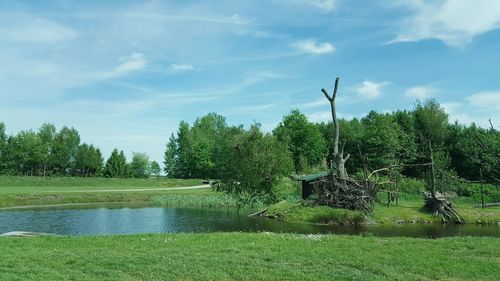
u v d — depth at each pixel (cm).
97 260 1345
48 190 7131
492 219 4006
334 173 4406
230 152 4269
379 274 1290
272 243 1742
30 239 1812
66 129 11206
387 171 6581
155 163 13450
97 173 11450
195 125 14725
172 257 1402
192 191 7588
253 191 4372
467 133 7388
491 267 1388
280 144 4316
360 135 8338
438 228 3578
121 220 4084
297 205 4359
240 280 1197
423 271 1329
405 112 9262
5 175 9925
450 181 5606
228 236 1936
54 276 1154
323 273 1264
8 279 1107
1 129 10275
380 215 4069
